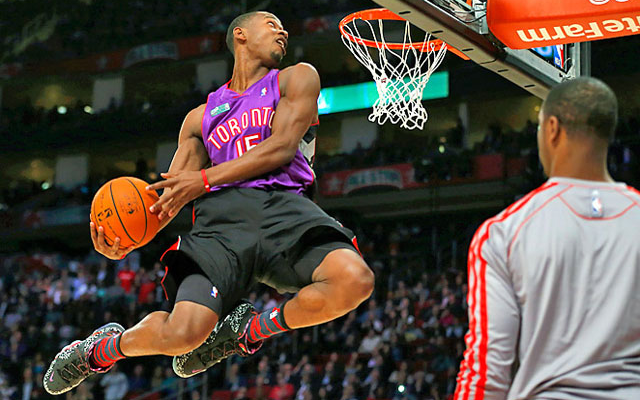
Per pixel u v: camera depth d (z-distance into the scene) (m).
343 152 19.00
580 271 1.81
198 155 3.23
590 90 1.92
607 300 1.78
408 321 12.82
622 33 4.04
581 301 1.79
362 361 12.37
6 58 21.38
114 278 16.55
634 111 16.62
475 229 16.59
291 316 2.89
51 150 20.80
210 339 3.09
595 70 15.38
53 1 21.28
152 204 3.00
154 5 20.59
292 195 3.02
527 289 1.82
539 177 15.79
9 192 20.81
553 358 1.79
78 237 20.17
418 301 13.75
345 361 12.39
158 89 21.31
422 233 17.84
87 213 19.20
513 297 1.84
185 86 21.06
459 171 16.69
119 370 13.45
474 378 1.81
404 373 11.41
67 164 21.16
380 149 17.92
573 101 1.92
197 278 2.95
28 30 21.33
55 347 14.37
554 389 1.77
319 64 19.81
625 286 1.79
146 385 13.02
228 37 3.31
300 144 3.13
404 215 18.27
